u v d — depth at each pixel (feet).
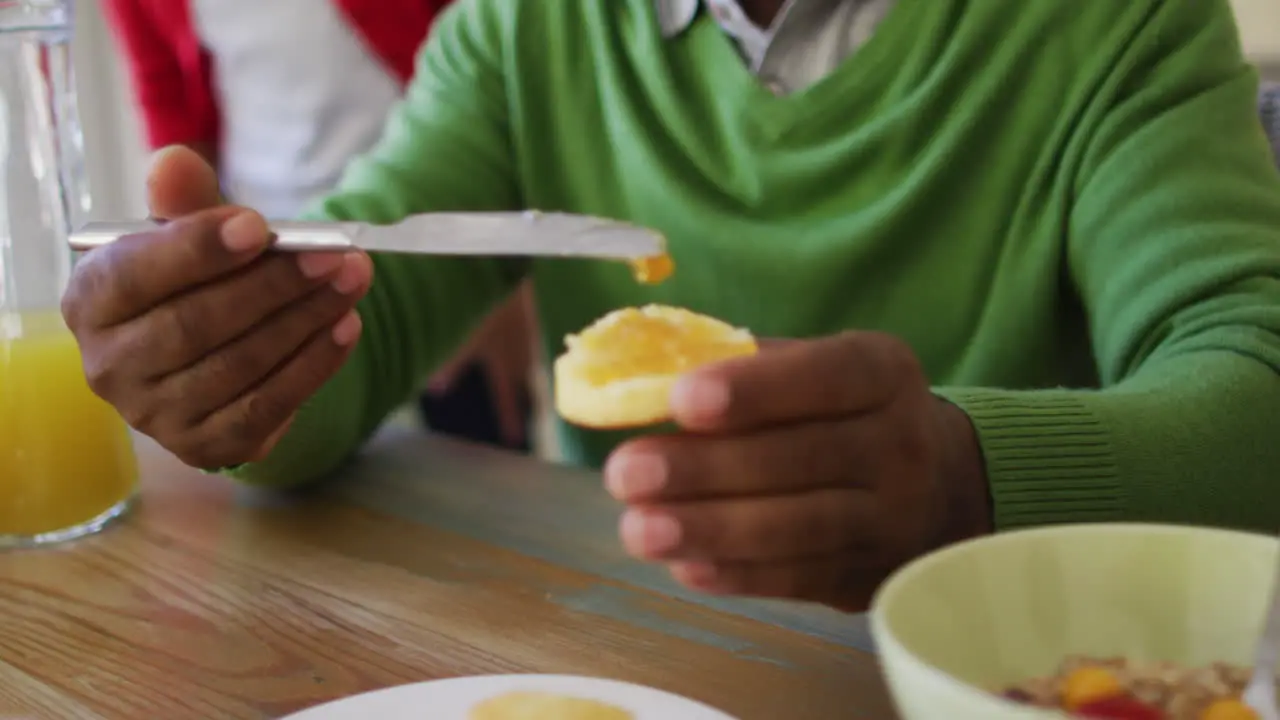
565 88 3.42
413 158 3.36
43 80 2.43
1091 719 1.01
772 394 1.39
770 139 3.12
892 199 3.00
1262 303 2.28
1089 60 2.88
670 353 1.49
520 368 6.47
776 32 3.11
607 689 1.57
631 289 3.36
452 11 3.80
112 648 1.83
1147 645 1.37
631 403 1.37
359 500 2.55
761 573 1.49
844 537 1.48
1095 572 1.38
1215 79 2.81
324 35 5.85
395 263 3.10
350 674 1.72
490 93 3.54
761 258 3.13
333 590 2.04
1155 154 2.68
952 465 1.71
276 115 6.05
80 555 2.24
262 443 2.21
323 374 2.17
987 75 2.95
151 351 2.01
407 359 3.15
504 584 2.06
